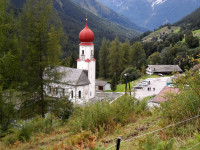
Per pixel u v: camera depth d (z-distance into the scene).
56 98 23.38
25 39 20.98
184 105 8.54
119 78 80.38
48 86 22.14
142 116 13.43
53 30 21.19
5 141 12.65
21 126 13.67
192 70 9.75
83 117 11.94
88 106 13.54
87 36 47.72
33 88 21.00
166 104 9.36
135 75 72.19
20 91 20.47
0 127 16.27
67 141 9.91
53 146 9.66
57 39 21.36
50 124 15.47
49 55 21.30
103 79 88.81
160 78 70.56
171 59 87.00
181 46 89.00
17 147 11.45
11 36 17.92
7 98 17.20
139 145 6.90
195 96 8.62
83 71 46.22
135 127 10.56
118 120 12.45
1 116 16.70
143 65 83.38
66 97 23.19
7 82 17.25
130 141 8.40
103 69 87.56
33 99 21.38
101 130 10.52
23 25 20.80
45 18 20.64
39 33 20.58
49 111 22.66
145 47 118.62
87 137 9.31
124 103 14.21
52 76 21.98
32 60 20.44
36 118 16.97
